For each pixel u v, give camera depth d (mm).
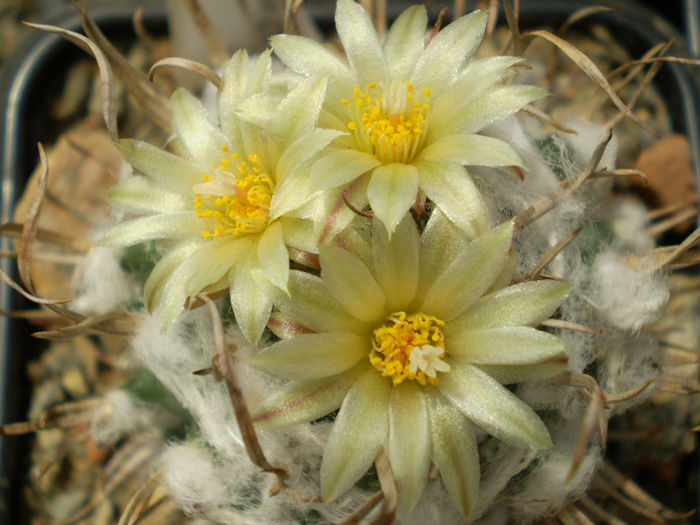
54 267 136
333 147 79
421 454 74
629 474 127
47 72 150
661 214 127
